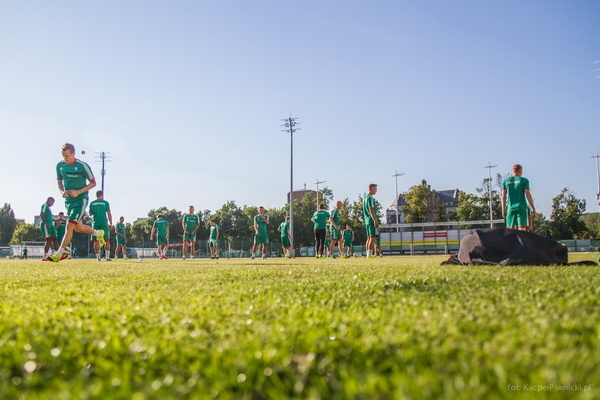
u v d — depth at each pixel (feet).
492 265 21.84
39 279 17.78
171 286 13.56
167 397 3.85
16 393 4.16
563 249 22.17
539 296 8.81
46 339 6.03
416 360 4.49
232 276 17.20
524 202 38.01
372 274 16.33
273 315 7.65
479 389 3.54
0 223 360.07
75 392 4.00
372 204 56.39
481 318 6.47
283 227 82.69
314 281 13.99
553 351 4.48
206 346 5.45
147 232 279.90
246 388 4.09
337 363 4.67
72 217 36.45
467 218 252.62
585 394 3.36
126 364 4.75
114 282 15.65
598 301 7.72
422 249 172.35
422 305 7.98
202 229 271.90
